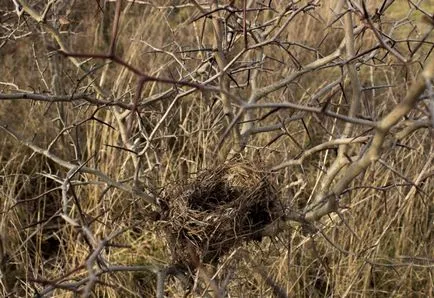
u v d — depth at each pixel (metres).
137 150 2.47
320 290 2.88
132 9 4.41
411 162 2.98
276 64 3.60
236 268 2.09
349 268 2.77
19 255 3.04
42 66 3.70
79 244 2.84
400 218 3.00
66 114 3.40
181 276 1.98
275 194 1.96
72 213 2.97
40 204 3.34
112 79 3.68
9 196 3.01
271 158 2.89
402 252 2.96
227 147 2.69
